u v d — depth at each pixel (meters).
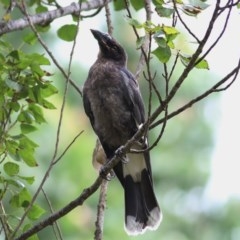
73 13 12.35
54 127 15.07
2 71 10.20
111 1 13.30
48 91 10.47
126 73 12.10
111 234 15.06
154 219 11.73
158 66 15.37
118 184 15.72
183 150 16.31
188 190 16.14
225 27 9.14
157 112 9.45
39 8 12.54
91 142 15.48
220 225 16.08
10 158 11.17
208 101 16.66
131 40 15.73
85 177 15.11
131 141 9.93
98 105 12.03
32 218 10.27
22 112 10.44
